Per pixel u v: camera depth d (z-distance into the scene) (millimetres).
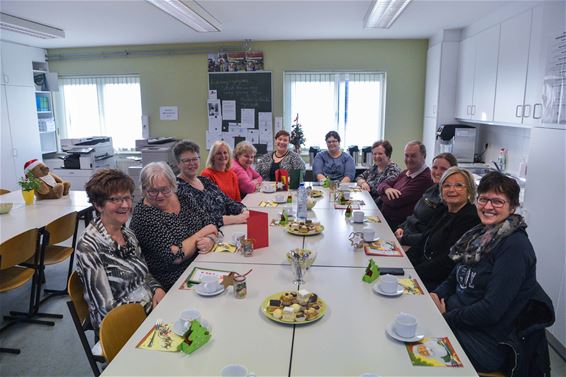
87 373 2340
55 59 6238
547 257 2621
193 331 1284
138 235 2119
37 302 2979
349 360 1229
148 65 6078
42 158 6266
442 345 1309
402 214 3400
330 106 5992
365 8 4008
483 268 1715
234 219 2719
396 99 5801
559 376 2318
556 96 2518
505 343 1606
